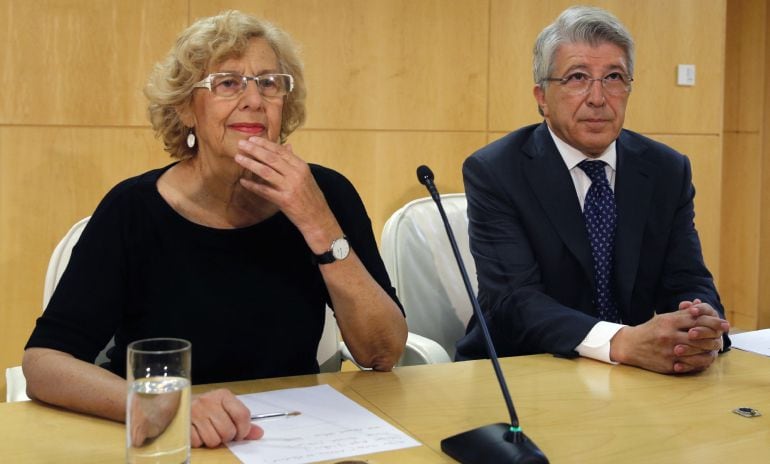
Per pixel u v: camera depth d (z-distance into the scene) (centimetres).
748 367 158
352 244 168
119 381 126
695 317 151
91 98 316
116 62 318
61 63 311
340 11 351
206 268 156
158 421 93
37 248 315
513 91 384
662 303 203
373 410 128
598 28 194
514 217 198
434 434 118
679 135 422
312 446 112
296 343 161
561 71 196
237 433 113
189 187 160
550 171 199
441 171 376
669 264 202
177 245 156
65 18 310
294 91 165
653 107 416
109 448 112
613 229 198
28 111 309
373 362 157
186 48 150
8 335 313
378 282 167
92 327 147
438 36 369
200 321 154
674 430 121
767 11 476
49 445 112
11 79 305
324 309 168
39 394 129
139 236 155
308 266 164
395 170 368
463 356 206
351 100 357
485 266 197
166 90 152
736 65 491
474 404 132
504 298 189
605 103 193
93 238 153
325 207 149
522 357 164
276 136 152
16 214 311
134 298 155
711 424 124
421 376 149
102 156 321
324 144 355
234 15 154
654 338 152
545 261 195
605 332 161
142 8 320
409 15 363
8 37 303
